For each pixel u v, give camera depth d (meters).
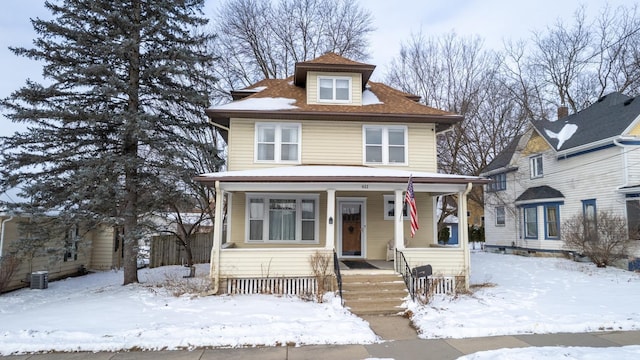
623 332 7.90
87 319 8.75
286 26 29.95
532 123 23.44
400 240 12.10
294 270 11.70
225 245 12.59
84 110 12.93
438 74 27.00
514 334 7.84
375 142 15.27
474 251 28.56
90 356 6.68
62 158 13.34
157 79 14.56
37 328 7.98
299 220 14.70
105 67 12.97
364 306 10.09
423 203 15.38
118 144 14.05
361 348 7.12
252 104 15.12
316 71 15.70
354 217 15.15
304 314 9.26
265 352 6.91
